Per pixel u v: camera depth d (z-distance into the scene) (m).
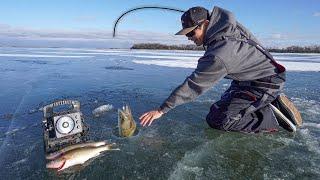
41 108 5.22
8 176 2.94
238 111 3.94
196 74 3.37
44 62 12.55
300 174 3.00
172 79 8.59
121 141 3.72
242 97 3.93
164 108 3.48
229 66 3.40
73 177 2.92
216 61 3.31
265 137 3.90
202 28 3.54
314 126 4.35
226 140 3.79
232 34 3.47
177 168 3.10
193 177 2.93
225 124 3.99
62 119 3.21
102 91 6.71
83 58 14.78
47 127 3.31
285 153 3.46
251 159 3.31
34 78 8.48
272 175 2.98
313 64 12.64
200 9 3.51
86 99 5.89
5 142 3.72
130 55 17.33
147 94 6.43
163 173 3.00
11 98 6.00
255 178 2.92
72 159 2.99
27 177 2.92
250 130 3.97
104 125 4.28
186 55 17.88
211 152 3.46
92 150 3.14
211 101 5.62
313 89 7.18
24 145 3.63
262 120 3.92
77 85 7.45
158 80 8.38
